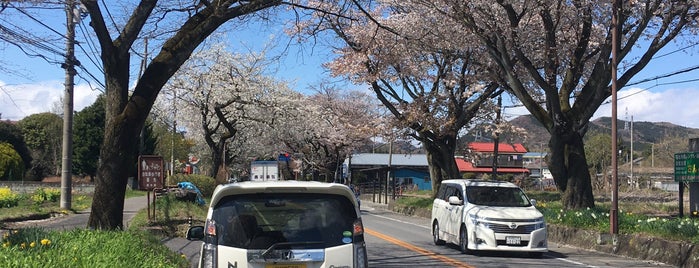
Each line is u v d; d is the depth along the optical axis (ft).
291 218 18.48
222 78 106.73
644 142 353.10
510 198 49.55
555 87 60.64
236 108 113.80
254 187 18.24
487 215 45.57
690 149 69.67
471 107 92.73
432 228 56.24
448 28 68.74
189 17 35.86
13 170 154.10
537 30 66.95
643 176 178.91
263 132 130.72
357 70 90.79
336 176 161.68
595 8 57.82
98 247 25.43
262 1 34.73
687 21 57.41
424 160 250.78
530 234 44.96
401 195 166.71
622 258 46.91
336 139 151.43
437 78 91.61
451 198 49.11
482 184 50.44
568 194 63.87
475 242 45.34
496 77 77.71
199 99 107.14
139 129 33.09
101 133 166.09
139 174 53.98
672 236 45.19
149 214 53.88
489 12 60.18
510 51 65.46
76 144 165.58
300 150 164.45
